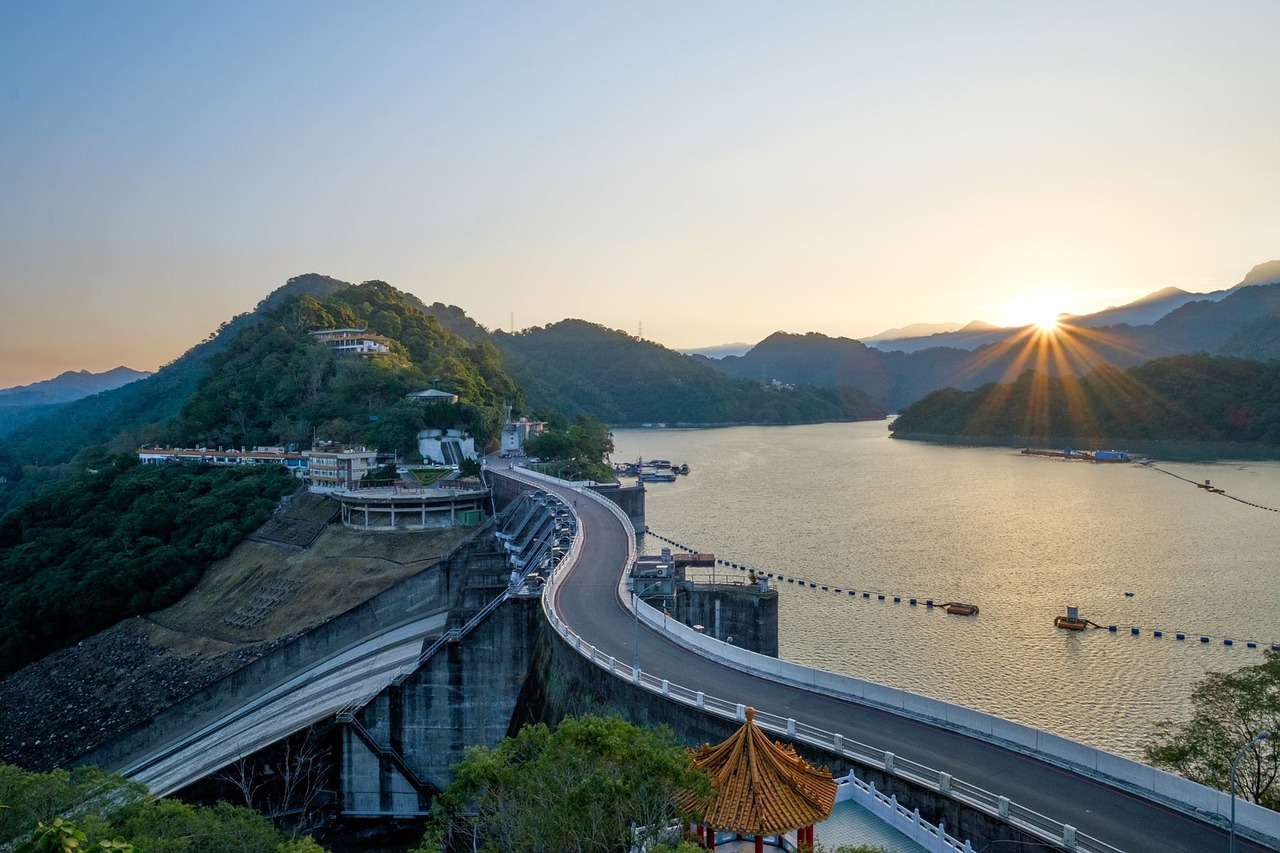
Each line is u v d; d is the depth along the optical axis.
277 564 143.38
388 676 89.75
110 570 140.50
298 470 178.88
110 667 123.56
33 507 173.88
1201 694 56.38
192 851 41.78
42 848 25.80
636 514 161.00
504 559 116.88
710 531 173.88
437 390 198.38
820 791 35.62
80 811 42.22
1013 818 37.81
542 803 34.19
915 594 125.62
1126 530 167.50
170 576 144.00
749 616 86.06
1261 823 36.44
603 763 34.91
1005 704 84.62
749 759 35.31
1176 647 100.94
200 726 104.19
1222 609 114.75
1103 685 89.31
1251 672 53.97
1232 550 148.12
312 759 72.25
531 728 39.38
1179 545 152.88
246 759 71.12
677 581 88.44
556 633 68.50
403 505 149.88
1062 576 133.38
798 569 141.00
